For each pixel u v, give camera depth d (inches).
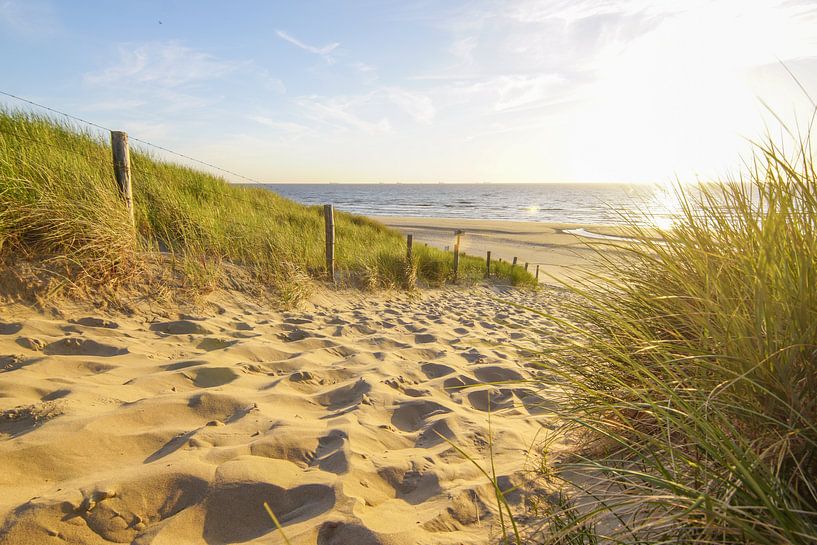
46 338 119.0
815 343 50.2
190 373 110.5
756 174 69.6
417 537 62.7
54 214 160.7
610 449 77.8
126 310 157.2
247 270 235.0
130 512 60.1
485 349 178.7
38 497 58.4
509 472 82.2
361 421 97.4
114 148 187.8
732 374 55.1
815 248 55.9
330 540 60.3
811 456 48.8
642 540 50.9
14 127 241.3
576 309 95.7
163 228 231.0
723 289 65.2
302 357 138.3
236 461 73.3
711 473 47.1
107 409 85.0
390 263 362.3
